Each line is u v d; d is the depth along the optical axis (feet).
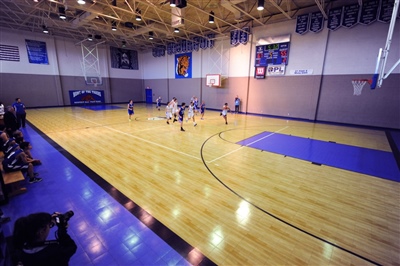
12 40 46.70
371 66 31.01
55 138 23.97
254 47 43.29
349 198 11.93
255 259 7.57
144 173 14.90
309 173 15.28
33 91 51.01
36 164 16.21
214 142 23.20
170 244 8.20
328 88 35.32
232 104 49.37
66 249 4.79
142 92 73.20
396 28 28.40
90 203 11.03
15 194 11.70
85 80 59.62
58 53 54.03
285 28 38.34
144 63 71.05
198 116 42.98
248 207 10.87
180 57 58.90
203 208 10.71
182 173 14.98
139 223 9.43
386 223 9.77
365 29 30.76
